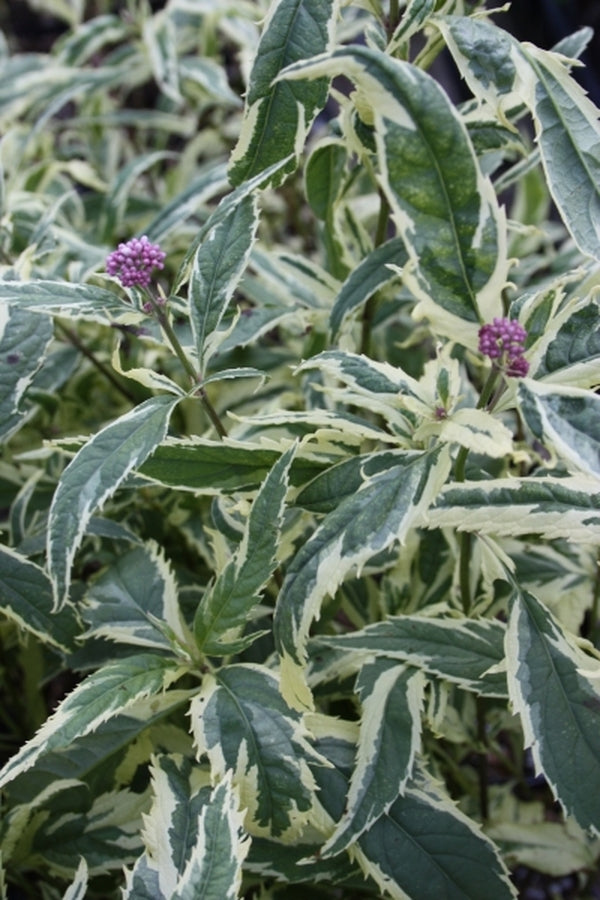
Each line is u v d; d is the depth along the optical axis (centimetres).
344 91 92
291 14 51
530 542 61
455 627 54
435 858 51
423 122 44
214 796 48
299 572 48
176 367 70
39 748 48
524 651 50
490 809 65
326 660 56
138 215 87
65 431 73
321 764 49
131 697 50
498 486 49
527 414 46
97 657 58
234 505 54
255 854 53
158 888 49
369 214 76
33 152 94
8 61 99
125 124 105
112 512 64
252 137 52
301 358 65
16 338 57
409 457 48
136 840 55
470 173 44
